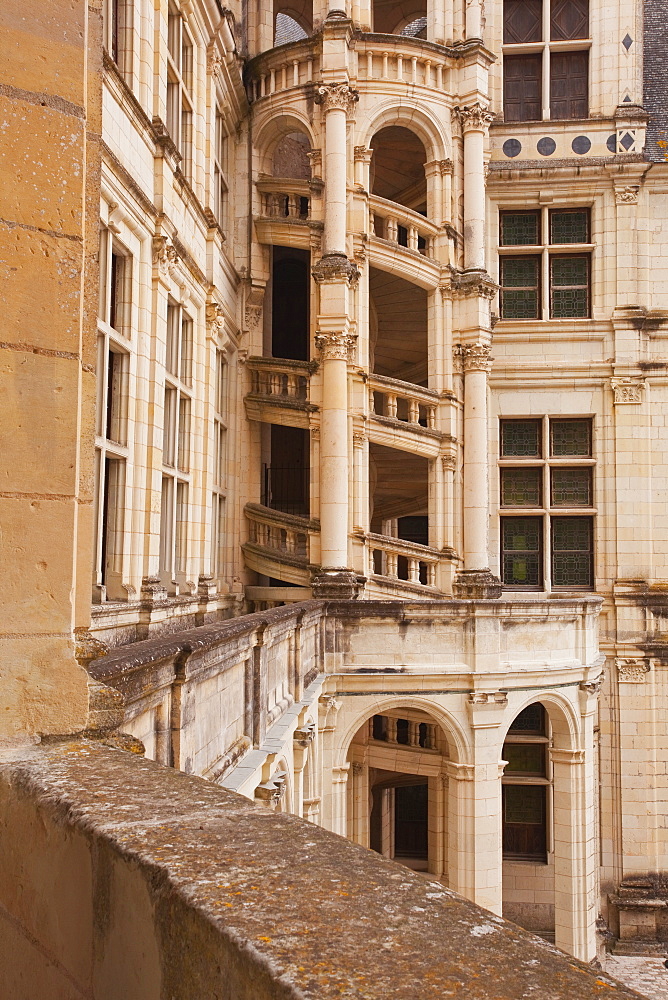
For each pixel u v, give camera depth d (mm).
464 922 1478
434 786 17062
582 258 20859
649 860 19250
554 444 20656
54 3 3229
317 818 11461
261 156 17219
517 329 20453
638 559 19906
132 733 4098
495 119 20594
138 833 1947
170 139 10508
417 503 21453
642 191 20453
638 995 1254
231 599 15992
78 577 3383
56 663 3094
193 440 13031
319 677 12445
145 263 10016
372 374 16047
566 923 14914
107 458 9555
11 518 3047
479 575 16641
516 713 13977
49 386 3139
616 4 20375
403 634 13359
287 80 16859
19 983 2453
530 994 1225
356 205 16219
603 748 19734
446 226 17156
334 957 1330
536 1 20891
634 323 20141
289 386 16641
